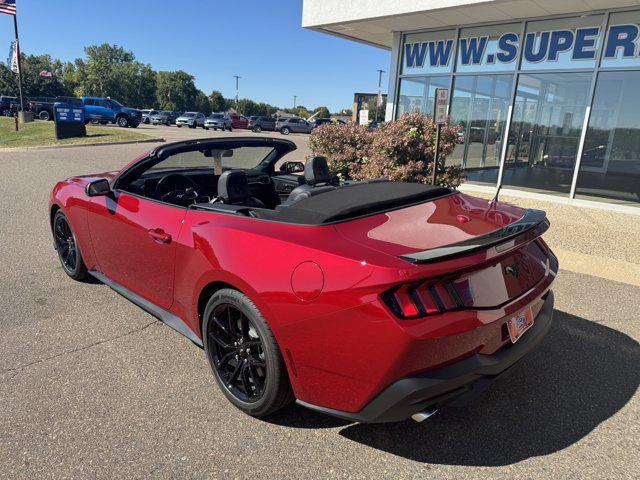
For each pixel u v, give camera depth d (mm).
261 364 2393
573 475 2123
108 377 2852
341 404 2119
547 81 9742
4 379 2805
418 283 1908
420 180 6879
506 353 2184
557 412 2596
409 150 6867
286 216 2439
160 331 3457
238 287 2350
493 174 10859
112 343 3268
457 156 11445
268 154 4125
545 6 8758
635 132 8758
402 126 6902
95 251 3812
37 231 6148
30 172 11359
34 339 3301
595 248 5992
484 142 10906
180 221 2871
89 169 12016
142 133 24781
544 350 3297
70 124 20578
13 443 2268
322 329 2053
